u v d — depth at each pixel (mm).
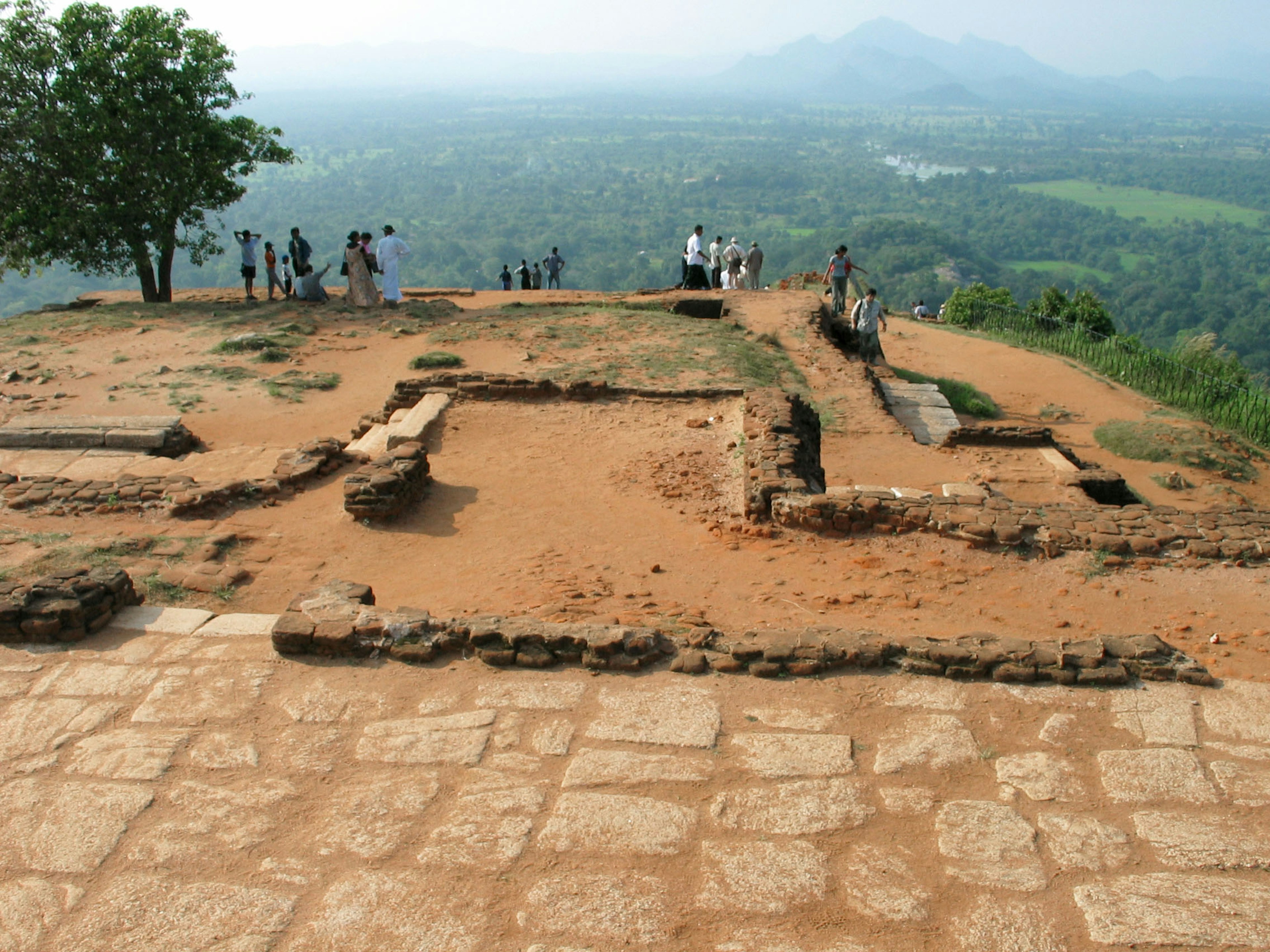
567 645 5406
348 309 19547
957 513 7844
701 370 15008
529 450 10547
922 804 4250
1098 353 24000
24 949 3504
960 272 114000
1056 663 5215
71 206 20703
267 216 185125
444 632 5555
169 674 5340
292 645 5496
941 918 3605
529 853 3963
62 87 20203
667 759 4566
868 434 13766
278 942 3518
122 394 13953
